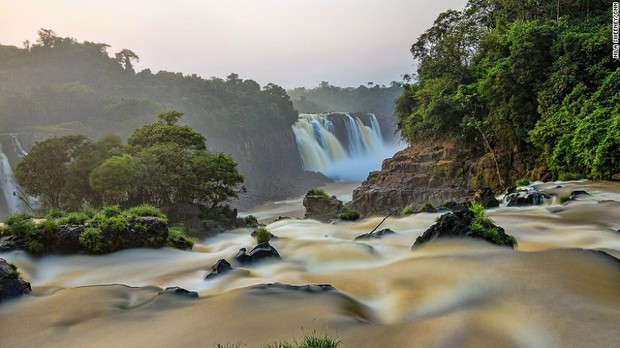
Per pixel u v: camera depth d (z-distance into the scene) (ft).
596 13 137.69
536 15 158.81
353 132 381.81
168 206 103.09
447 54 167.12
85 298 34.24
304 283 36.55
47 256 50.21
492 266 35.96
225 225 105.70
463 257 39.32
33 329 29.04
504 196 95.45
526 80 115.65
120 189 95.30
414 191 147.54
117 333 27.43
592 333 23.18
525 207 77.97
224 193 118.11
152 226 57.67
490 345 22.79
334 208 121.60
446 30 195.11
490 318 26.12
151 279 42.57
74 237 51.98
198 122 319.88
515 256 38.34
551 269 34.09
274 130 365.81
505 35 139.44
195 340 25.05
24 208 182.60
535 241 49.42
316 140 363.76
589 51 103.86
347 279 37.52
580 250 38.78
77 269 47.09
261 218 200.64
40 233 50.93
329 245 52.26
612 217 61.11
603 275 32.50
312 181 327.47
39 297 35.76
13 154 210.79
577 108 102.68
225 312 28.94
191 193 109.81
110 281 42.68
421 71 194.80
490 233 43.32
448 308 28.66
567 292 29.17
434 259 40.09
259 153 348.59
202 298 33.19
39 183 110.63
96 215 58.54
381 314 29.17
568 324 24.44
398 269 38.91
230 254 55.31
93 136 262.88
